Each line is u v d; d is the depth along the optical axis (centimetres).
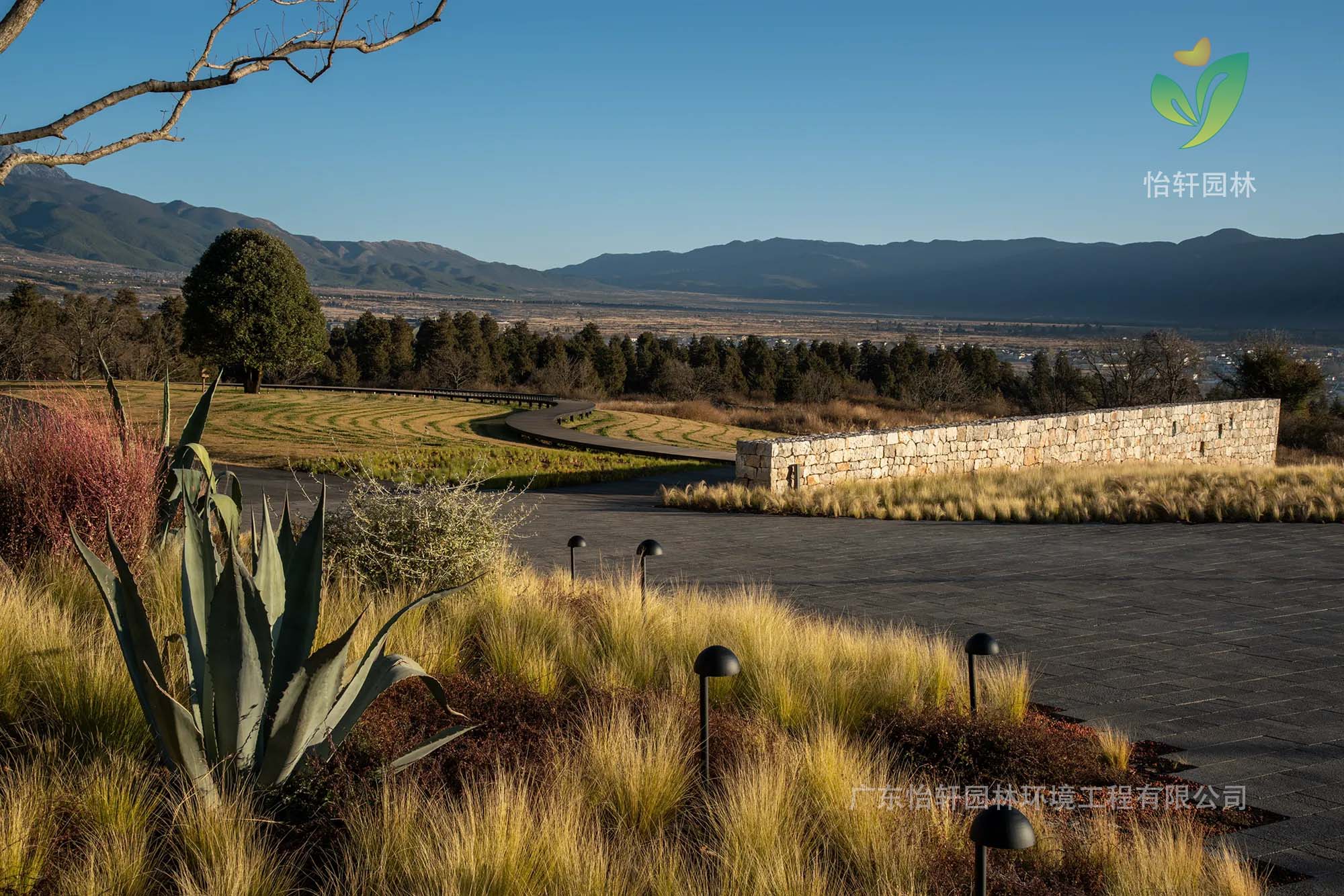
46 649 539
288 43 590
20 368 5478
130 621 409
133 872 349
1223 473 2305
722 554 1441
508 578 898
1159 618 990
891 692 645
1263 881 413
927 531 1717
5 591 645
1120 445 2991
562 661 692
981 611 1034
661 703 579
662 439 4516
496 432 4250
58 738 463
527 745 516
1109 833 429
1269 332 4981
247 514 1592
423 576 849
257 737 441
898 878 375
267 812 416
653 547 836
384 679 462
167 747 412
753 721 580
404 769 461
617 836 417
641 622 752
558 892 355
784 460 2191
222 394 4853
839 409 6328
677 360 7675
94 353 5756
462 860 359
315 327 5056
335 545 881
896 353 7856
